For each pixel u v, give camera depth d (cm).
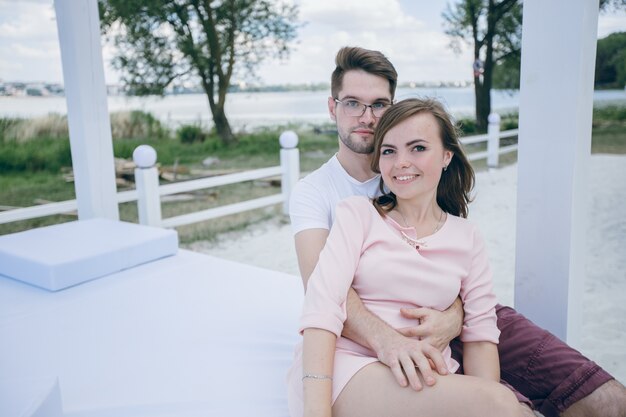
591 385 153
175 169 988
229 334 214
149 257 307
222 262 311
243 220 756
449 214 168
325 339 135
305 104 1307
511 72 1387
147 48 1139
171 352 199
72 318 231
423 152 152
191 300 251
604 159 1023
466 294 157
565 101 188
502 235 586
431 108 155
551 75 190
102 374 184
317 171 186
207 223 752
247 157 1205
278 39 1266
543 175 196
